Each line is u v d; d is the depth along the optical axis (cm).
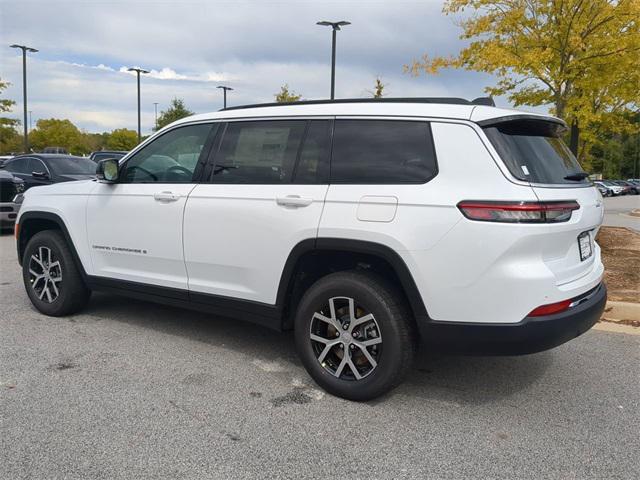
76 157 1333
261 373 408
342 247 351
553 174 342
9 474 275
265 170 399
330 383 368
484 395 377
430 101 364
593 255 382
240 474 279
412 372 416
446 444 312
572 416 348
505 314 313
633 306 541
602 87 837
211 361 430
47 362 421
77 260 509
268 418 338
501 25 823
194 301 436
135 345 462
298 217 370
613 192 5612
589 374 416
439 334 329
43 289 536
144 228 454
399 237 330
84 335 484
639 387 393
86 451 297
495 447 309
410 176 341
